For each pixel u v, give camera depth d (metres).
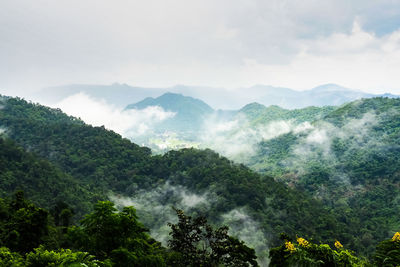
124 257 16.17
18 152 92.12
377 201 114.69
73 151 126.88
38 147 129.25
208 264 21.88
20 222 27.08
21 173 84.38
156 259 18.11
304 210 88.75
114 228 17.36
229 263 22.81
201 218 23.03
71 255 15.01
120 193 107.19
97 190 100.69
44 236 28.83
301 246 16.16
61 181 91.31
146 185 110.44
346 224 96.94
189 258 22.09
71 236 17.70
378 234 88.31
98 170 114.62
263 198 89.75
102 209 18.12
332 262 15.15
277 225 76.19
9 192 76.50
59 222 47.25
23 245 26.47
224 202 86.94
